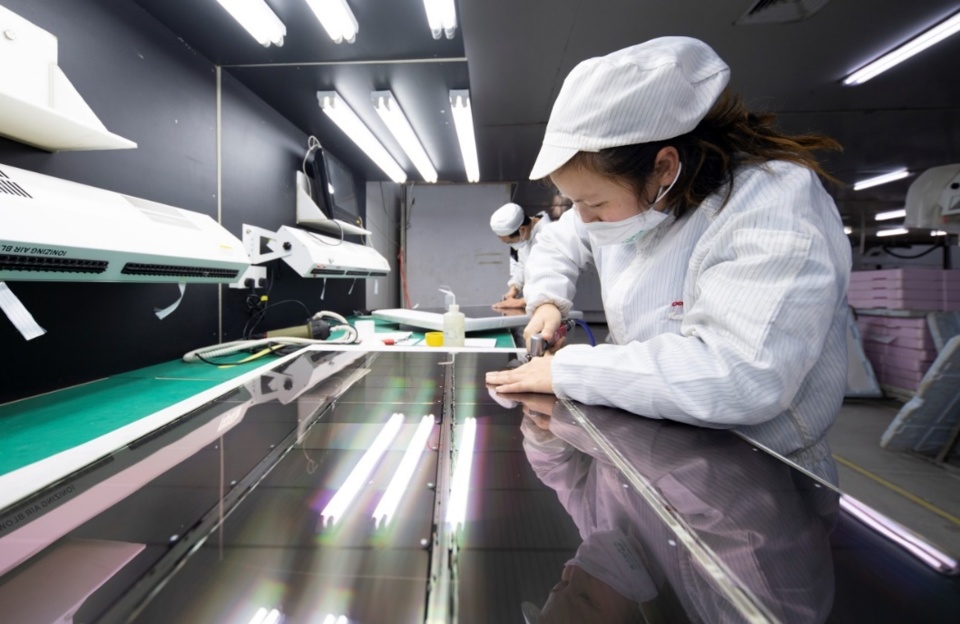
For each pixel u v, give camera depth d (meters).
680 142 0.68
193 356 1.25
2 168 0.70
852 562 0.34
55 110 0.74
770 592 0.30
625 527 0.39
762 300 0.56
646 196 0.71
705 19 1.75
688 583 0.31
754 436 0.70
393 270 4.48
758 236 0.59
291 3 1.26
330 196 2.24
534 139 3.18
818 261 0.56
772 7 1.73
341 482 0.48
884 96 2.43
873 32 1.84
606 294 0.99
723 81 0.66
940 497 2.02
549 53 2.02
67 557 0.35
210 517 0.41
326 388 0.89
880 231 6.57
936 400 2.33
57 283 0.96
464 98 1.81
